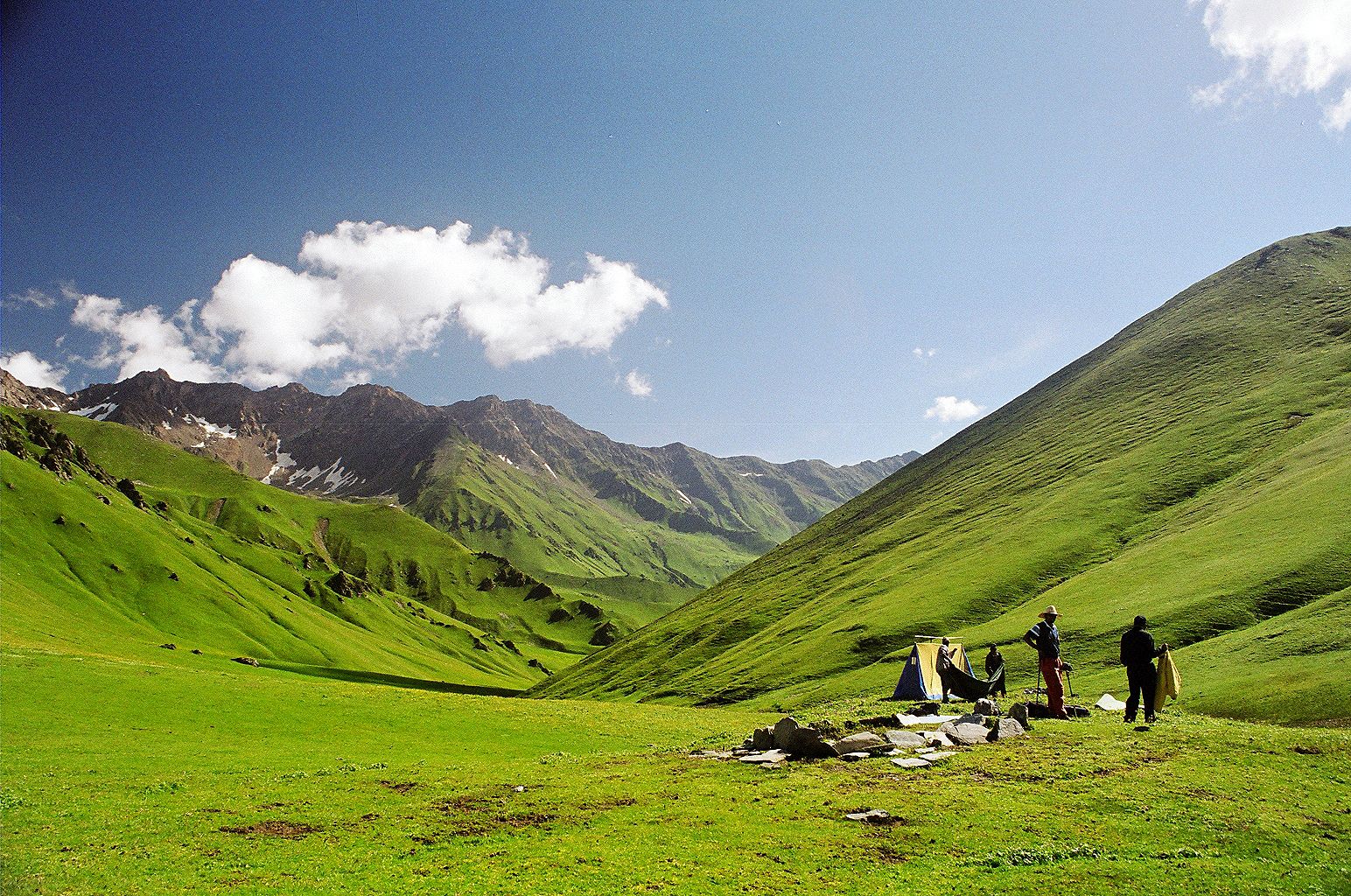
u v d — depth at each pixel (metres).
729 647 153.12
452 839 20.47
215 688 70.88
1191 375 166.38
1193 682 55.56
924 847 18.78
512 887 16.86
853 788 23.39
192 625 188.25
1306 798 21.69
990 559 117.31
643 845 19.31
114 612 173.25
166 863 19.22
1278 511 85.00
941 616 103.12
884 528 185.88
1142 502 116.25
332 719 63.00
